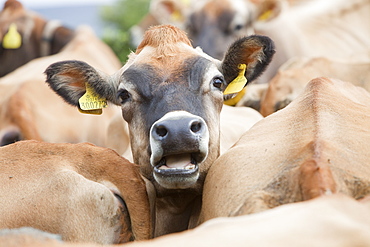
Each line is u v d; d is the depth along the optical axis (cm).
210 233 586
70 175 901
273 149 879
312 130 865
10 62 2598
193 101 1004
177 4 2666
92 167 941
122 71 1137
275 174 808
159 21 2719
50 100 1944
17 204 886
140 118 1021
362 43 2684
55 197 888
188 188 1030
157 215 1098
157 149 925
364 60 1664
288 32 2497
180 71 1033
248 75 1166
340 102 966
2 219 874
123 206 930
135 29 3020
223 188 888
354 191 751
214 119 1037
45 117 1888
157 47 1084
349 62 1596
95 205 891
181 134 910
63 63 1116
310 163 761
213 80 1051
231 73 1141
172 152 918
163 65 1046
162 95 1005
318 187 715
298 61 1662
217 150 1047
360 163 797
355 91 1088
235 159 923
